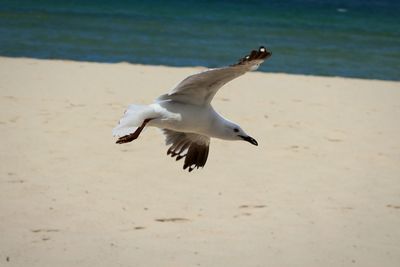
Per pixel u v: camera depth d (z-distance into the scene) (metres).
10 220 9.62
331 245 9.41
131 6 42.66
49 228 9.45
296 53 28.39
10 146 12.53
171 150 8.31
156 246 9.09
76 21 34.19
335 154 13.23
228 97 17.05
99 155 12.38
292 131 14.48
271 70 23.77
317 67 25.02
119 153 12.53
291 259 8.92
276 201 10.82
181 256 8.84
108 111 15.11
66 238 9.19
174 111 7.43
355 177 12.06
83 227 9.55
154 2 45.69
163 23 35.56
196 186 11.25
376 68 25.50
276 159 12.71
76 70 19.41
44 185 10.91
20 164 11.71
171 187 11.16
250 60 6.76
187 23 36.31
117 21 35.22
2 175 11.19
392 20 44.47
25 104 15.30
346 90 19.11
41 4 40.56
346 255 9.12
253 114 15.59
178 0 48.19
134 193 10.82
